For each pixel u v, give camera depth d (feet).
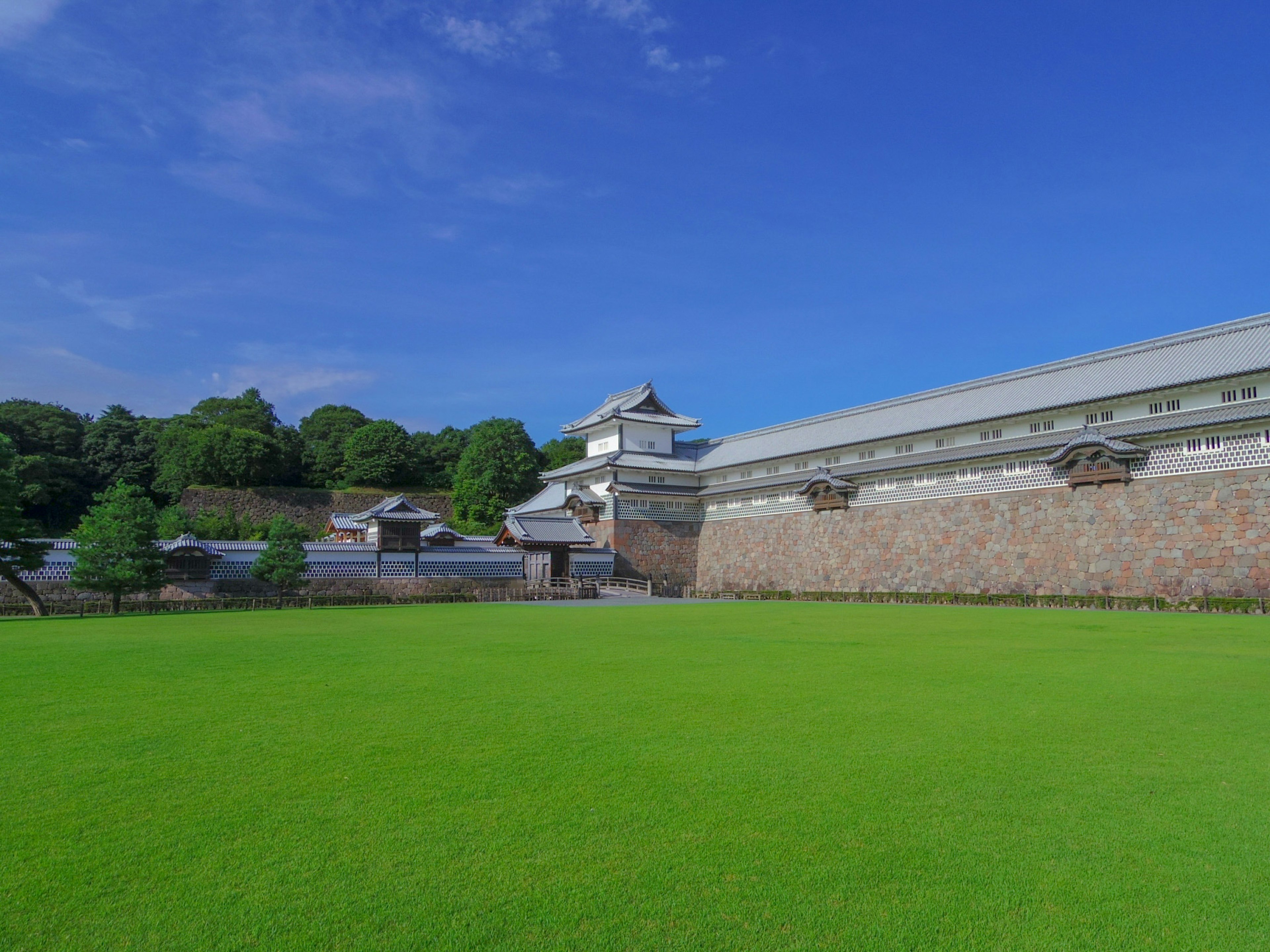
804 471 201.77
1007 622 97.60
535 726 37.86
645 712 40.68
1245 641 72.38
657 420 240.94
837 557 186.09
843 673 53.47
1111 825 24.68
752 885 20.89
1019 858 22.40
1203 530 124.88
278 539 168.76
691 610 132.16
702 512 233.14
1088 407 143.43
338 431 364.99
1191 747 33.50
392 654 65.98
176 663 60.59
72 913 19.52
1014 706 41.91
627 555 221.05
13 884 21.09
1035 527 147.33
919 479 169.27
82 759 32.40
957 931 18.58
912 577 168.04
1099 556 137.39
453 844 23.57
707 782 29.04
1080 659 60.13
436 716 40.09
